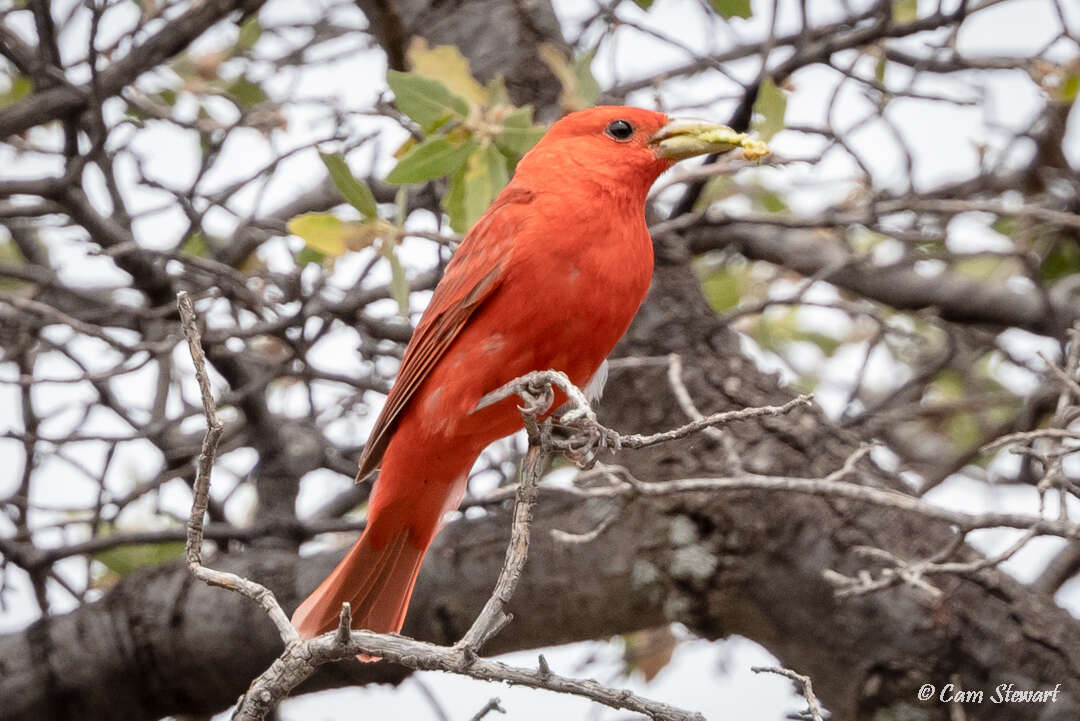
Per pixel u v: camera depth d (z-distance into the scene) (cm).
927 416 1386
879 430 1312
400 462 859
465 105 931
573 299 813
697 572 979
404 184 952
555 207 829
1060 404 880
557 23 1205
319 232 948
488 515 1055
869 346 1282
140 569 1098
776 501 976
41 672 1052
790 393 1054
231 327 1230
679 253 1121
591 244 821
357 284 1176
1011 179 1386
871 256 1248
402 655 600
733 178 1454
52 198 1116
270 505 1141
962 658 927
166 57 1195
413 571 879
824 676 972
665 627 1159
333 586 861
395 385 877
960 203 1164
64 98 1145
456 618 1025
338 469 1210
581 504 1032
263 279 1256
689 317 1083
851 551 957
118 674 1054
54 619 1080
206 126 1209
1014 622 934
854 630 949
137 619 1058
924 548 956
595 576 1007
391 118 1126
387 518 873
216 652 1045
